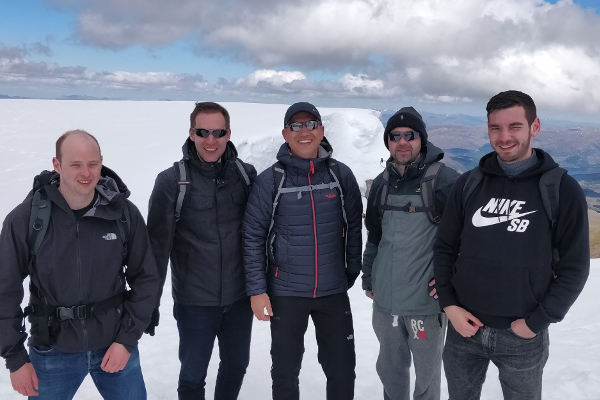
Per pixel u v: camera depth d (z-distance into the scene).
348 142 16.08
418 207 2.81
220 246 2.95
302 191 2.85
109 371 2.27
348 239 3.08
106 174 2.40
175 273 3.03
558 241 2.10
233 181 3.02
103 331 2.28
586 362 4.13
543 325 2.05
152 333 2.74
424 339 2.84
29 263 2.14
